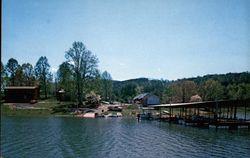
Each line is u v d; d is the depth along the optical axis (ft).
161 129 196.13
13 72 432.66
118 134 166.61
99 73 346.95
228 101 198.70
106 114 313.94
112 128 198.49
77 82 337.11
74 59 336.70
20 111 315.78
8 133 165.68
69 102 363.76
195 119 228.63
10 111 314.35
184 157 102.47
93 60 342.44
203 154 107.55
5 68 427.74
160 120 272.51
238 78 554.87
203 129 196.44
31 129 186.39
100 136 157.17
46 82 428.97
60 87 396.78
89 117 297.33
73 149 118.42
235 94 424.46
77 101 341.21
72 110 320.70
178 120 248.93
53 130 182.09
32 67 447.01
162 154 107.96
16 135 157.89
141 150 116.47
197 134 168.25
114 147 123.44
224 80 558.15
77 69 337.11
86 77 341.00
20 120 248.52
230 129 195.62
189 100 420.77
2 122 230.07
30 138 147.23
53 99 398.83
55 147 122.21
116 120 268.41
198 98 395.34
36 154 107.86
